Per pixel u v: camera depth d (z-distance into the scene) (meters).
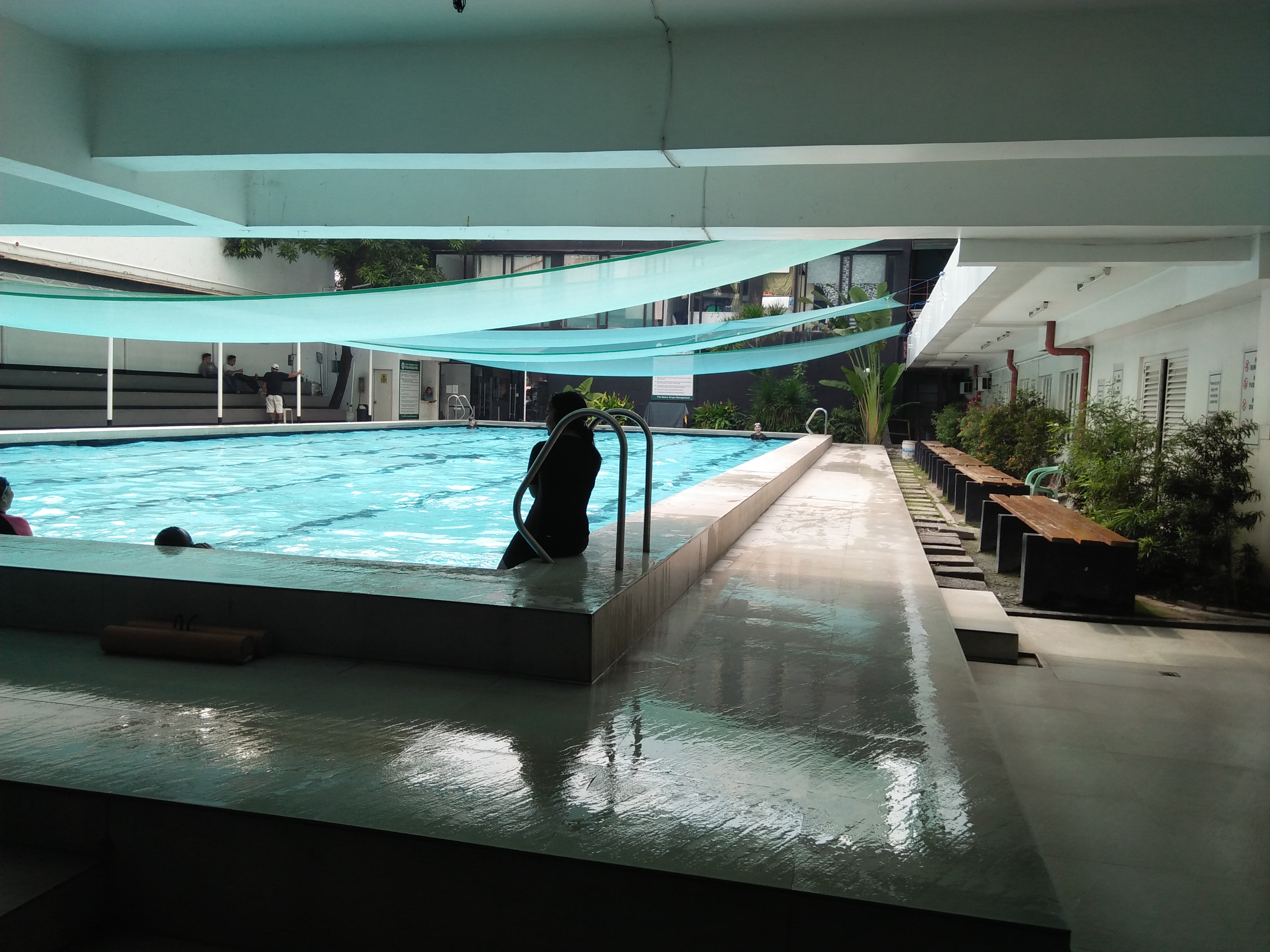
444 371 28.12
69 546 4.09
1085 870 2.62
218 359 20.34
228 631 3.32
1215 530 6.35
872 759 2.53
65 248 15.56
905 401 26.67
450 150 4.51
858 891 1.83
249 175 6.68
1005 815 2.20
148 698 2.85
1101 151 4.13
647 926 1.89
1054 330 12.30
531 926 1.94
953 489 11.28
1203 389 8.27
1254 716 4.02
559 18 4.14
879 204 6.10
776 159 4.44
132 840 2.13
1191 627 5.62
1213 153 4.12
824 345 13.62
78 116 4.73
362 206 6.62
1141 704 4.18
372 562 3.88
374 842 2.00
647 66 4.34
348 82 4.59
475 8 4.04
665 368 14.57
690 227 6.32
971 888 1.85
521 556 4.29
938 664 3.49
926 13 4.00
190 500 9.80
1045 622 5.78
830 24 4.15
